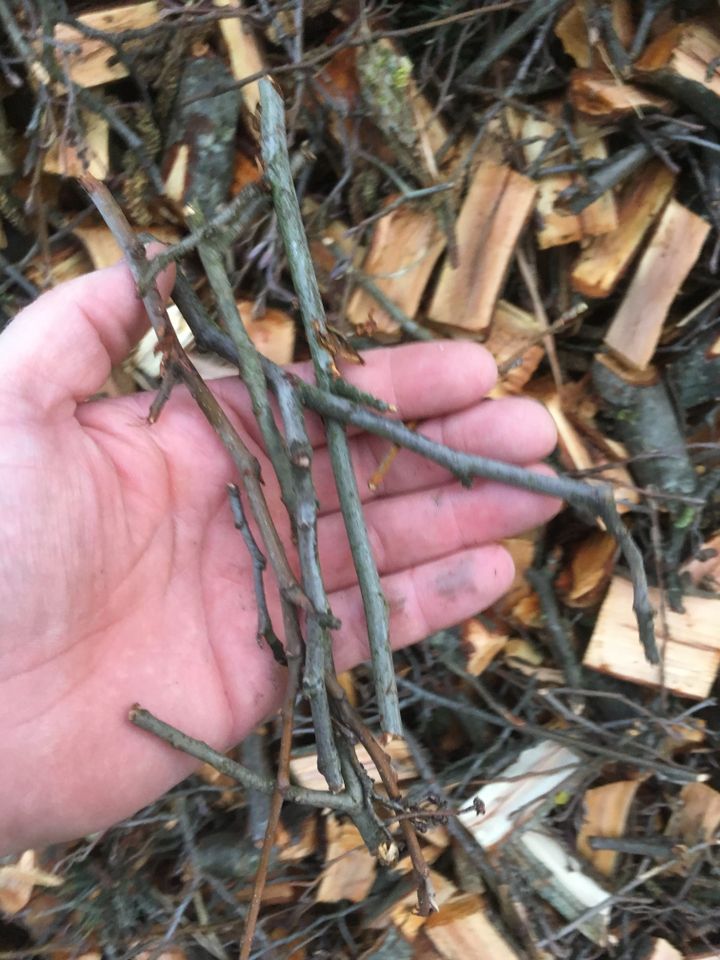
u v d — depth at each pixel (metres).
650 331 0.30
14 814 0.22
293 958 0.32
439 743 0.34
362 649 0.27
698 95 0.28
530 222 0.30
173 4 0.29
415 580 0.27
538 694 0.32
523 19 0.28
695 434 0.32
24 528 0.21
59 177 0.30
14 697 0.21
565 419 0.31
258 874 0.20
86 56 0.28
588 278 0.30
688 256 0.29
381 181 0.31
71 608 0.22
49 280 0.30
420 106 0.30
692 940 0.32
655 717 0.30
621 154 0.29
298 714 0.32
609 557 0.31
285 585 0.21
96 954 0.31
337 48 0.27
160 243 0.24
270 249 0.30
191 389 0.23
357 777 0.21
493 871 0.30
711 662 0.30
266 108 0.23
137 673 0.23
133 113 0.30
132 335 0.23
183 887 0.32
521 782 0.31
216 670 0.24
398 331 0.30
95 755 0.22
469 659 0.31
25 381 0.21
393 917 0.30
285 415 0.22
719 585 0.31
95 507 0.22
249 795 0.31
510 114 0.30
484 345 0.30
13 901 0.31
